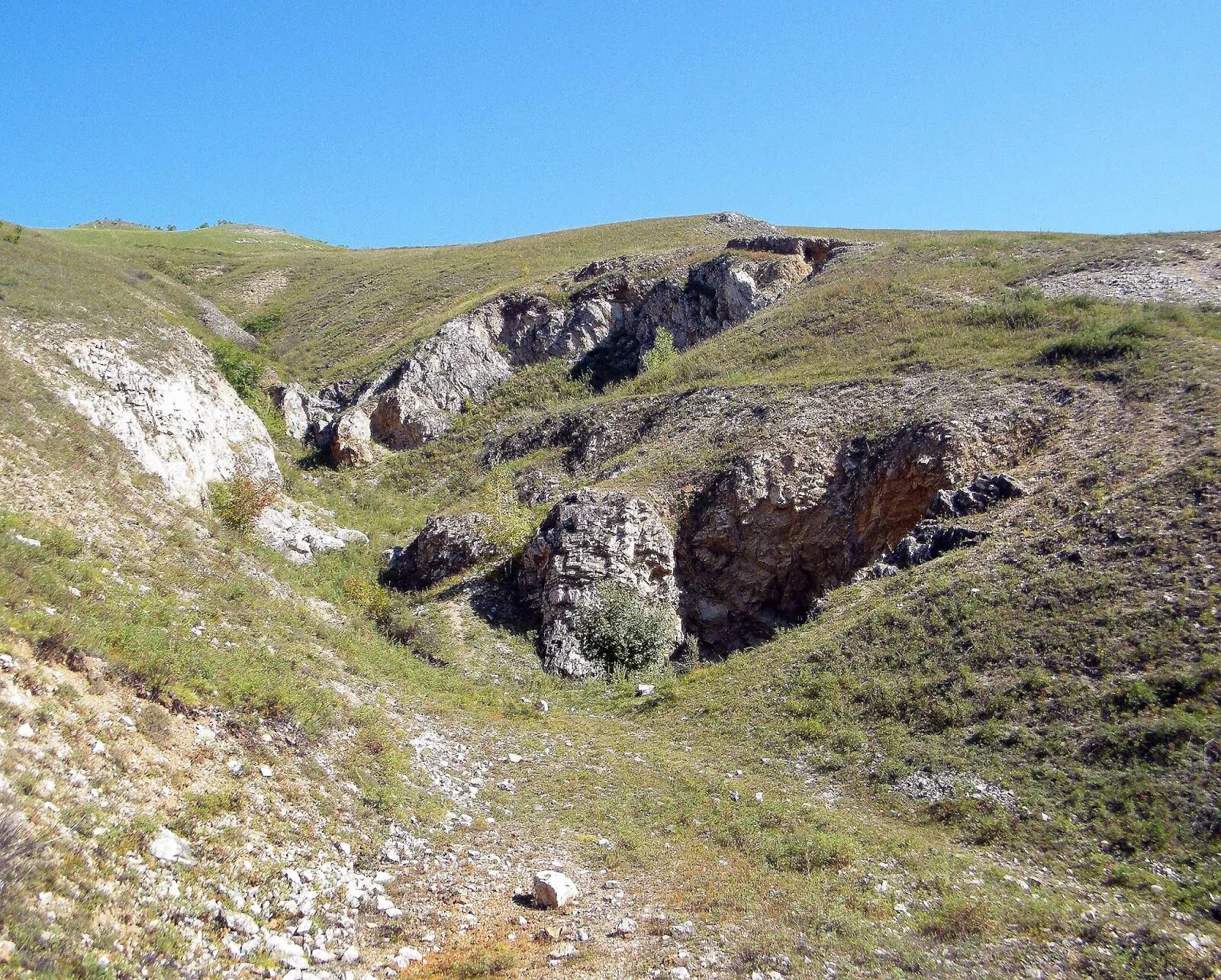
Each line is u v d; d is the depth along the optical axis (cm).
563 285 5891
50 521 1452
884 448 2698
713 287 5138
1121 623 1470
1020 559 1791
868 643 1786
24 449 1712
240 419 3612
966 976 813
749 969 818
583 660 2467
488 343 5509
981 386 2711
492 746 1616
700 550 2870
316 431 5119
